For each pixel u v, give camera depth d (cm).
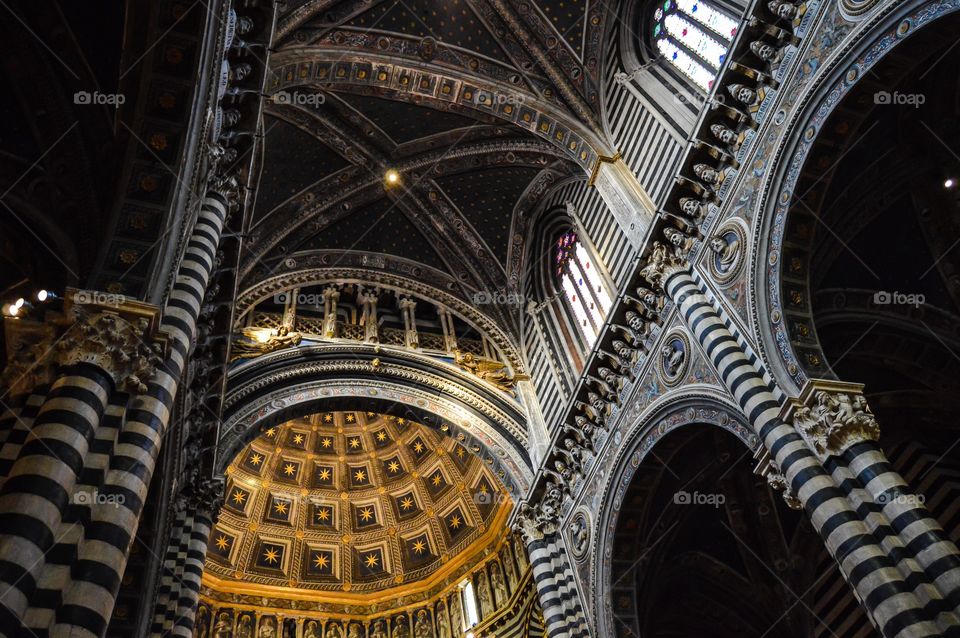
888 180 1652
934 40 1366
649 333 1973
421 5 2436
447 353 2744
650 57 2305
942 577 1189
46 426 996
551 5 2472
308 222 2784
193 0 1327
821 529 1323
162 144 1360
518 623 2872
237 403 2322
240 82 1620
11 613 822
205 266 1438
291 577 3231
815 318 1669
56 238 1351
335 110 2636
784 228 1569
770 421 1456
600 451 2166
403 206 2867
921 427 2009
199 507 2014
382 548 3350
